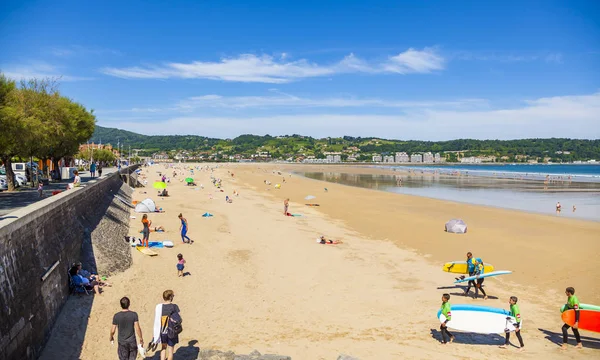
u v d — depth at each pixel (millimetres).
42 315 12555
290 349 12914
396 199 57344
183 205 47188
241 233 31266
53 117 40406
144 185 75000
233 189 73250
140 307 15945
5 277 10266
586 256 24594
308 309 16562
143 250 24219
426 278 20875
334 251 26266
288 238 29891
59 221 17344
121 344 9992
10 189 33812
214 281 19750
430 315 16109
